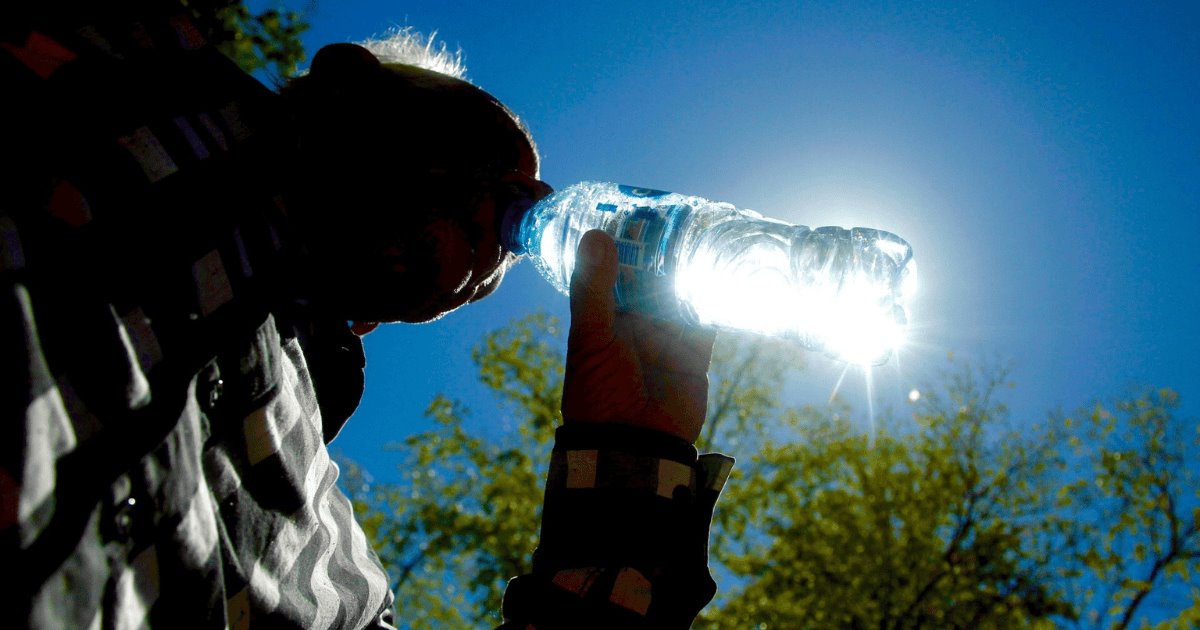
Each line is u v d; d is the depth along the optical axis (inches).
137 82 34.9
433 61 59.9
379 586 51.9
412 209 45.2
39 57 32.7
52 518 26.9
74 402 28.6
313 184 43.9
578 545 42.6
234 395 37.0
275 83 48.7
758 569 590.2
